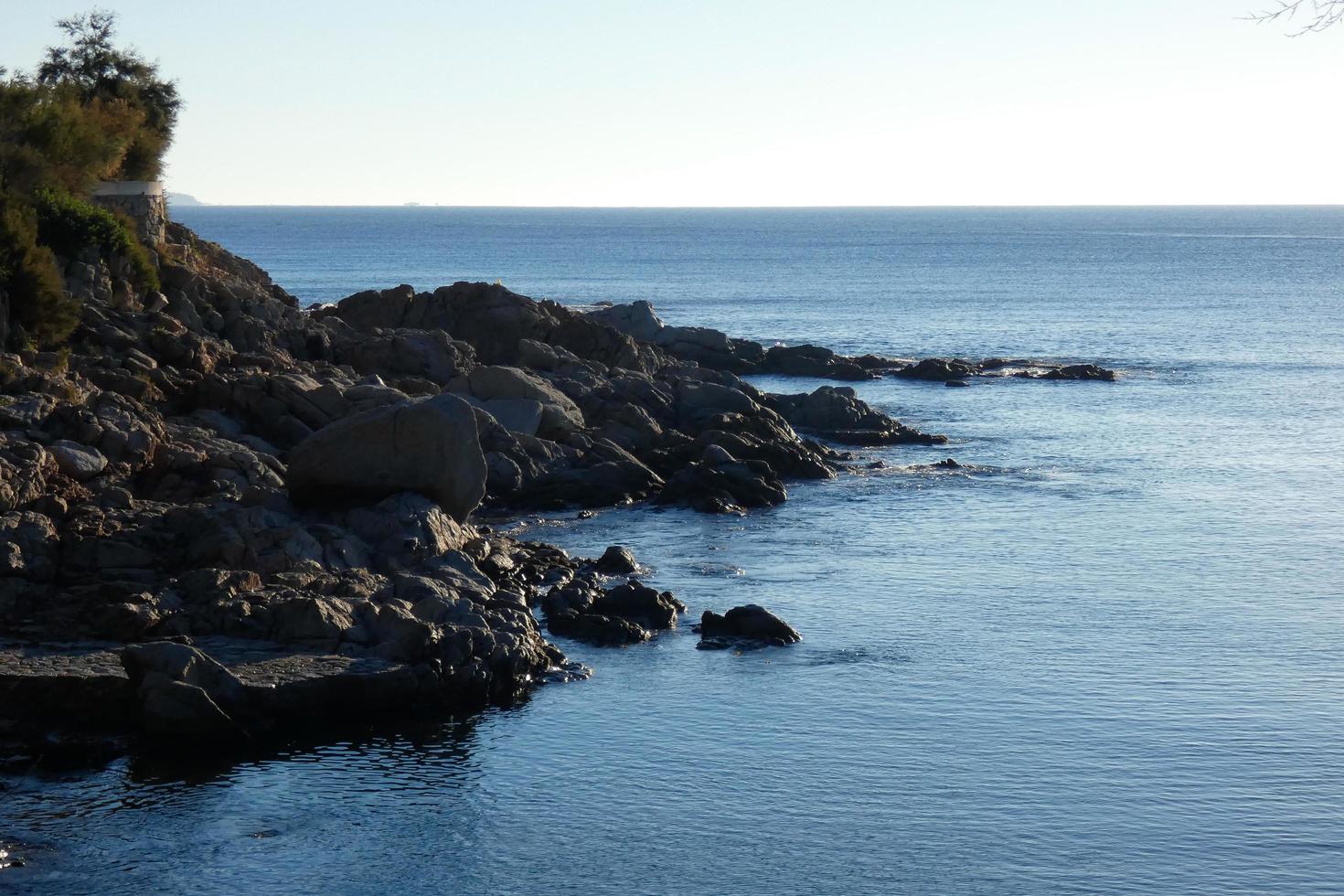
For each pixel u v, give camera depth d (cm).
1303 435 6281
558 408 5253
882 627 3291
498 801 2333
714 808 2312
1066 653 3103
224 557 3083
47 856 2098
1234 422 6669
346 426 3469
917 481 5172
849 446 6012
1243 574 3791
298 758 2473
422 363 5744
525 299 7125
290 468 3481
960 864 2122
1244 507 4700
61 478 3431
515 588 3416
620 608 3309
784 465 5216
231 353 5094
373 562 3225
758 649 3120
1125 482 5159
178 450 3838
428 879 2072
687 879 2080
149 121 7256
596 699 2798
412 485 3503
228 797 2314
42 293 4516
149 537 3155
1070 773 2448
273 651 2717
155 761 2434
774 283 18212
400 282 17238
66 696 2523
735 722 2684
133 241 5288
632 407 5459
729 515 4547
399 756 2495
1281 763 2486
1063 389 7975
